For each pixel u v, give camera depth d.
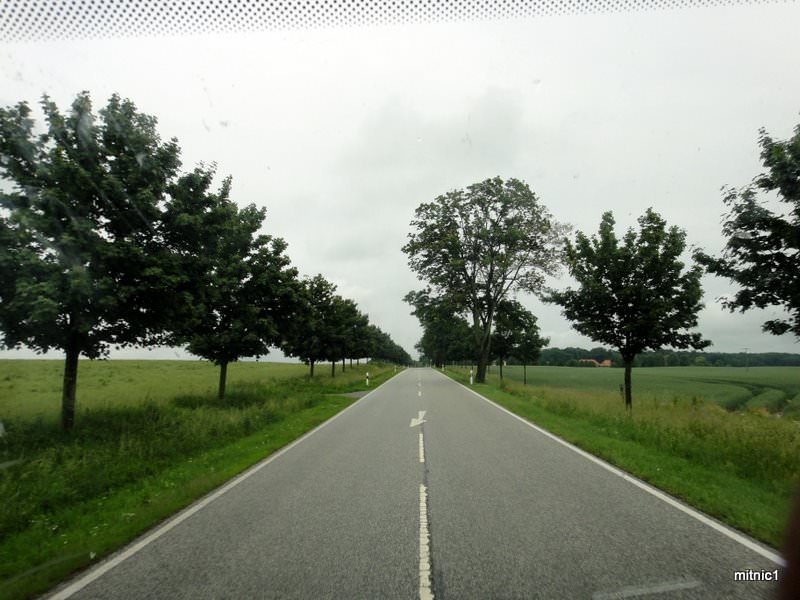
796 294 7.86
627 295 14.16
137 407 13.63
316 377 34.25
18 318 8.95
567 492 6.29
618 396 20.36
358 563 4.12
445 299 35.28
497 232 33.66
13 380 24.45
